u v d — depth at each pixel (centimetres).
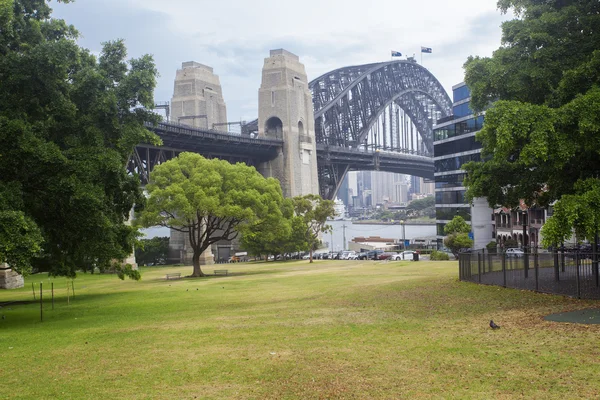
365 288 3219
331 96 16950
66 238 2786
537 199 2858
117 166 2602
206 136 10538
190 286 4456
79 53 2903
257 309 2534
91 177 2502
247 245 9638
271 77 13450
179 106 13000
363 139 17712
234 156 12288
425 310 2189
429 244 12738
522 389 1129
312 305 2564
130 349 1670
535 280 2494
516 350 1421
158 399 1156
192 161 5988
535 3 2728
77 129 2772
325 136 15950
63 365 1498
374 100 18400
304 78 14250
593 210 1973
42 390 1252
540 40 2453
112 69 3112
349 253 10131
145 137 2958
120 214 3259
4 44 2622
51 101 2644
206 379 1294
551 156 2088
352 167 18088
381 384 1206
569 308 2002
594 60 2189
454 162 11219
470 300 2381
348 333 1770
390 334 1727
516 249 5066
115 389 1238
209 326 2034
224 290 3841
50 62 2503
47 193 2445
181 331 1950
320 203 9100
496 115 2147
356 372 1302
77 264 3597
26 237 2098
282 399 1137
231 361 1450
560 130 2097
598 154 2256
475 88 2662
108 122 2900
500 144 2081
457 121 11106
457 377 1229
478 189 2828
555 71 2398
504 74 2502
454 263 5681
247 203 5934
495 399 1083
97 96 2859
